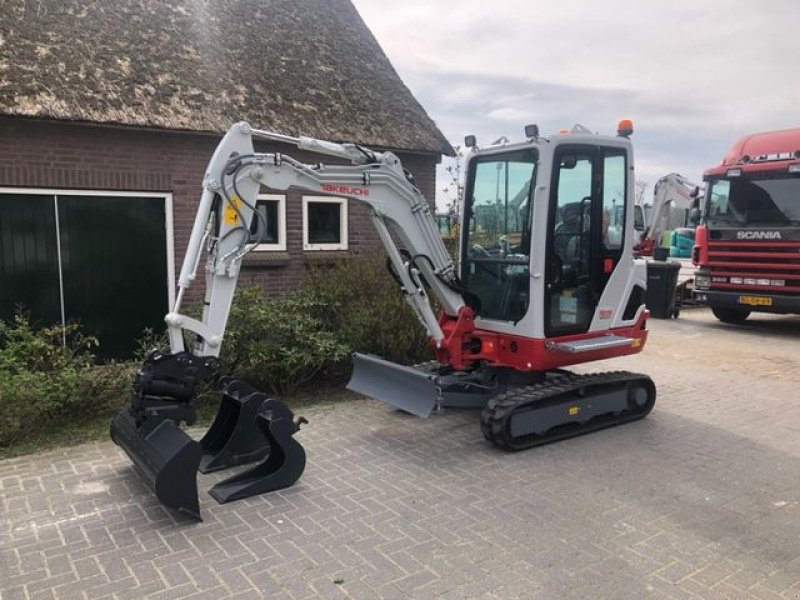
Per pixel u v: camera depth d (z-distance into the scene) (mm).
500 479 4867
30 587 3404
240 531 4023
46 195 7527
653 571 3588
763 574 3572
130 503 4406
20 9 7996
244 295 7027
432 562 3664
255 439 5109
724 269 11609
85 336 7809
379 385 6051
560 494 4605
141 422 4461
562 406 5711
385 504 4422
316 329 7352
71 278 7773
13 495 4523
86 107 7359
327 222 9562
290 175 4957
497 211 6121
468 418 6379
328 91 9758
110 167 7766
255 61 9477
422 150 9781
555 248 5750
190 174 8273
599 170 5926
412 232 5703
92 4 8641
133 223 8055
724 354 9680
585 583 3459
